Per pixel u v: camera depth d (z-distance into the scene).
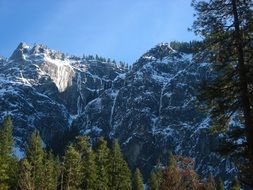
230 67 19.61
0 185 78.88
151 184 101.56
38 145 89.81
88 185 86.12
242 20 19.45
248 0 19.56
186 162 66.94
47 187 82.00
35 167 83.38
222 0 19.80
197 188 67.00
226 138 19.56
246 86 18.89
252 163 18.52
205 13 19.92
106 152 93.56
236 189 77.44
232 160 20.36
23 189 69.81
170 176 64.00
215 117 20.08
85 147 90.31
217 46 19.70
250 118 18.78
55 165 97.94
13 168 88.12
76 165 83.12
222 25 19.66
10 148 106.19
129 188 94.44
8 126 109.94
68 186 81.75
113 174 93.06
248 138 18.69
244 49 19.31
